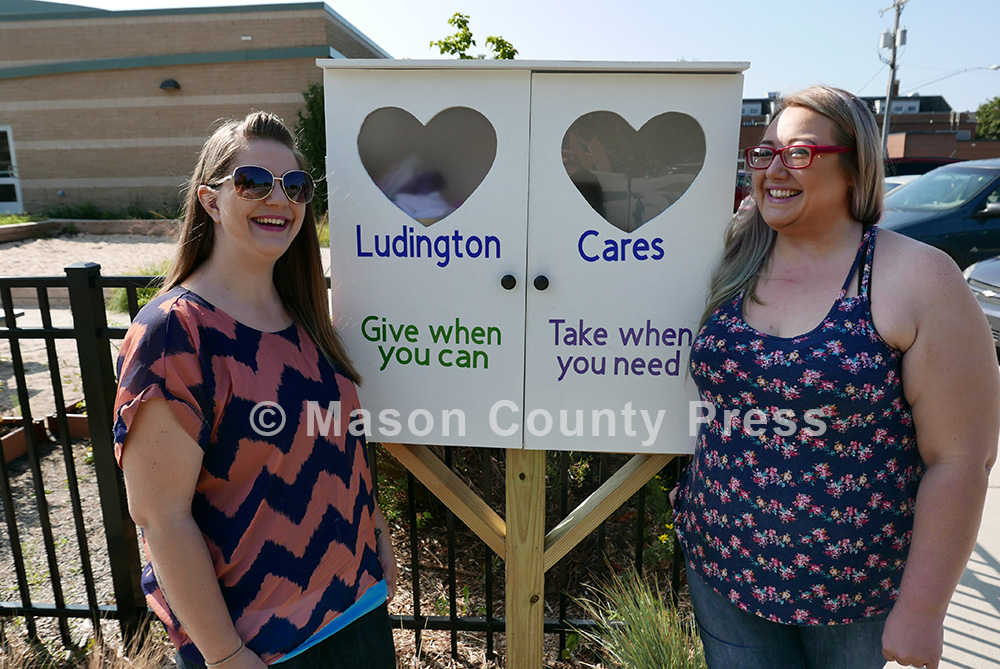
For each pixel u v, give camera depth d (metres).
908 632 1.25
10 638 2.49
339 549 1.41
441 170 1.80
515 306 1.83
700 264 1.78
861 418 1.27
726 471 1.42
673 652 2.06
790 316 1.35
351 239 1.83
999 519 3.19
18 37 18.14
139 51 17.91
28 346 6.24
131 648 2.36
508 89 1.73
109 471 2.31
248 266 1.38
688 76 1.69
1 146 18.91
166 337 1.19
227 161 1.32
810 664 1.50
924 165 13.80
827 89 1.34
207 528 1.28
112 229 14.35
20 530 3.14
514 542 2.06
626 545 3.08
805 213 1.34
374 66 1.72
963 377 1.20
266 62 17.59
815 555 1.33
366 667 1.51
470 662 2.42
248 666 1.26
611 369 1.85
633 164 1.76
